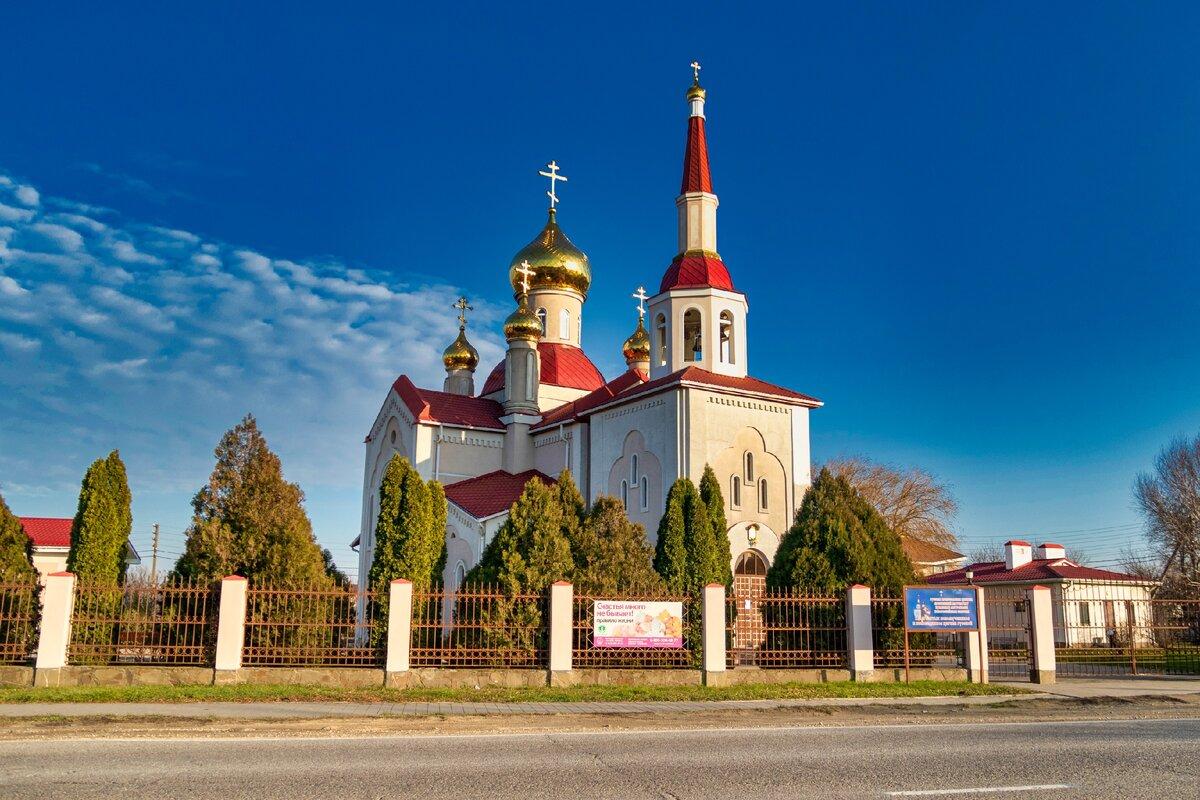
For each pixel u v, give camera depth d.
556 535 23.38
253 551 22.62
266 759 11.58
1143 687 21.20
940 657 25.97
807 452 36.47
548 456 42.50
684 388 34.19
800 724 15.73
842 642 22.39
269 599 21.39
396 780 10.28
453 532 38.12
